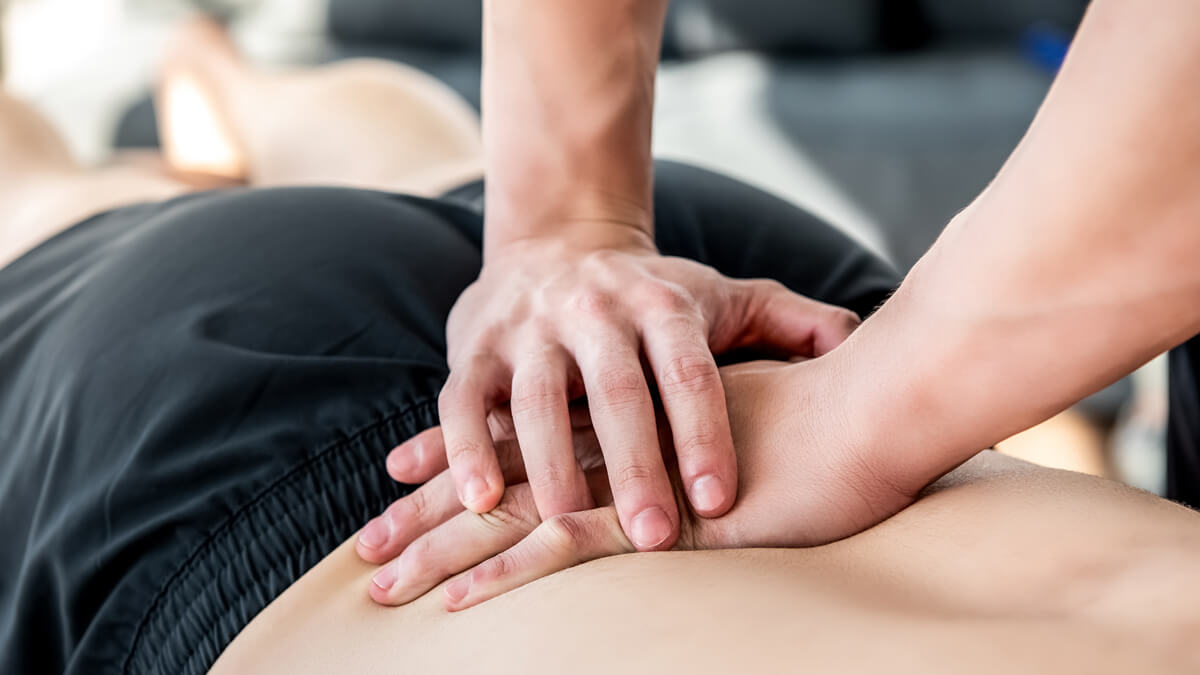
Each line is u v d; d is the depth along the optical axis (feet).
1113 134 0.89
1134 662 0.83
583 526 1.27
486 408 1.48
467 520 1.37
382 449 1.55
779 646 0.93
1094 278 0.95
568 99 1.77
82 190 3.30
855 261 2.08
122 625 1.53
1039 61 6.02
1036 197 0.96
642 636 1.00
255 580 1.48
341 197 1.91
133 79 6.18
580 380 1.51
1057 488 1.19
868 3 6.44
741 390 1.40
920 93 5.77
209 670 1.40
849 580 1.12
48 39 7.25
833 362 1.30
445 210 2.02
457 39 7.10
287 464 1.52
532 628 1.09
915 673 0.84
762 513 1.27
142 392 1.58
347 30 7.22
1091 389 1.03
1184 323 0.94
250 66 4.58
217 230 1.80
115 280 1.78
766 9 6.48
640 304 1.50
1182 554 0.99
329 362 1.58
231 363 1.57
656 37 1.87
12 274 2.11
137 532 1.51
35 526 1.60
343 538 1.51
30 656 1.61
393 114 3.93
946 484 1.28
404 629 1.24
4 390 1.81
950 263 1.08
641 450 1.32
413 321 1.69
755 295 1.65
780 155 5.71
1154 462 4.60
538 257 1.71
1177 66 0.84
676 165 2.25
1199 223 0.88
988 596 1.04
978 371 1.07
